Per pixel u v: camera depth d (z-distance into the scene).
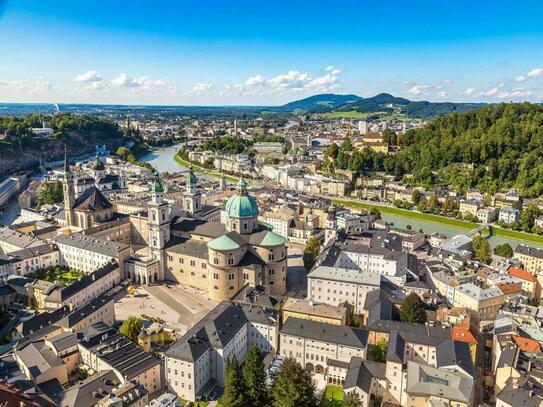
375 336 181.12
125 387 146.62
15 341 182.50
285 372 143.88
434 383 148.75
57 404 141.50
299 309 193.38
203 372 163.12
